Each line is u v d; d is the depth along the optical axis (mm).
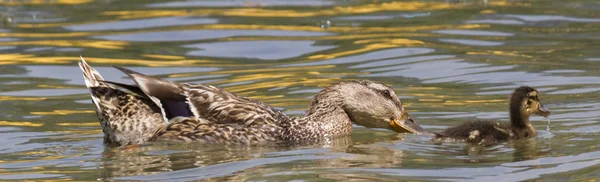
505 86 16781
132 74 13500
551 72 17625
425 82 17328
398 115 14219
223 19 22906
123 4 24734
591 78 17031
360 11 23672
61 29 22031
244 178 11328
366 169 11672
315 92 16703
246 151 12922
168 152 12805
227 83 17578
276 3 24766
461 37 20750
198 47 20422
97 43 20688
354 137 14008
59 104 16250
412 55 19297
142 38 21203
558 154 12266
